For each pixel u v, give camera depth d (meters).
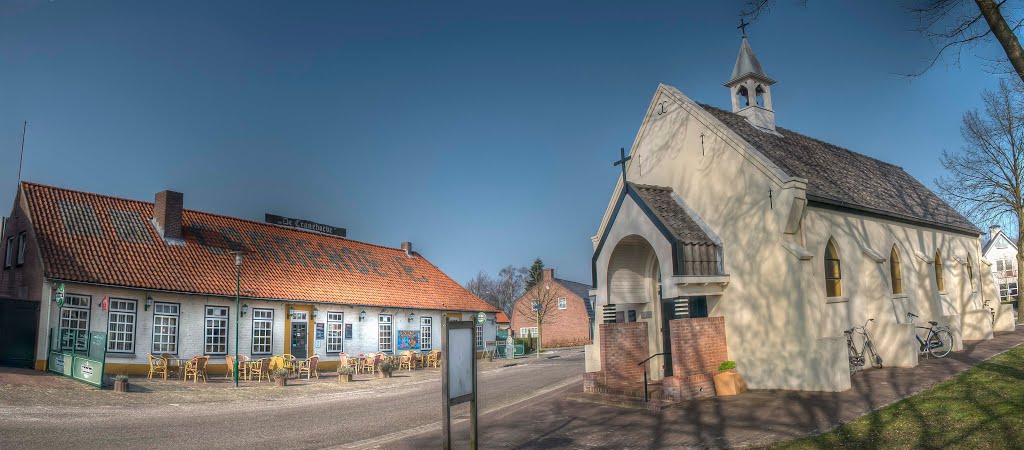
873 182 23.36
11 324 21.89
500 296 89.94
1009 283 56.91
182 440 11.87
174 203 27.34
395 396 20.12
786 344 15.05
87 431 12.34
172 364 22.48
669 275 15.67
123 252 24.25
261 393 20.50
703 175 17.55
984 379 13.12
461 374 8.37
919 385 13.51
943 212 26.06
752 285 15.91
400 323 34.50
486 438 11.88
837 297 16.56
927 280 20.58
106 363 22.05
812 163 20.39
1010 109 27.91
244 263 28.66
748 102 21.47
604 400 15.03
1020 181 29.06
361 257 37.12
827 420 11.29
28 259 22.50
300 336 29.11
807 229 16.28
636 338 16.73
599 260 17.52
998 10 8.80
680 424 12.08
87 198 25.66
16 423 12.66
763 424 11.49
